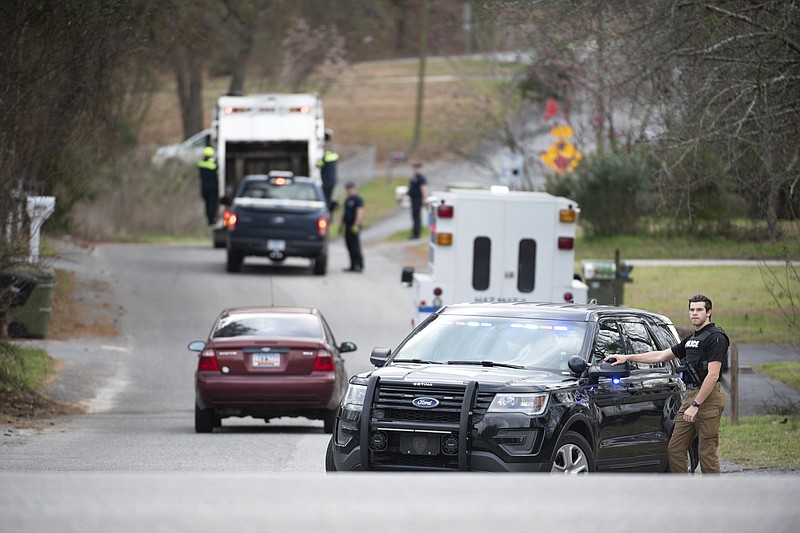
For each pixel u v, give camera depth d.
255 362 60.75
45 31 69.38
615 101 79.75
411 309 110.38
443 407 37.72
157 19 87.75
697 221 132.38
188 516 18.28
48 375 79.19
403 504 19.19
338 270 135.50
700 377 41.59
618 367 40.66
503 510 18.88
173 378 82.50
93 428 62.72
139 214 176.38
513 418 37.31
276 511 18.56
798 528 18.31
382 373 39.47
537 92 166.75
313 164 149.38
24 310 86.69
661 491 20.30
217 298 113.25
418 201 172.12
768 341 87.06
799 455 50.50
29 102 69.81
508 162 159.50
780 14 56.81
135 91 125.38
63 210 114.69
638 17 62.12
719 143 59.78
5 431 59.22
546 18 65.81
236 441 57.47
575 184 143.25
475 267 77.25
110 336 96.12
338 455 39.12
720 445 53.72
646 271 119.19
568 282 77.50
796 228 59.53
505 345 42.09
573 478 21.48
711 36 59.50
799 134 57.84
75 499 19.22
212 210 152.00
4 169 68.94
